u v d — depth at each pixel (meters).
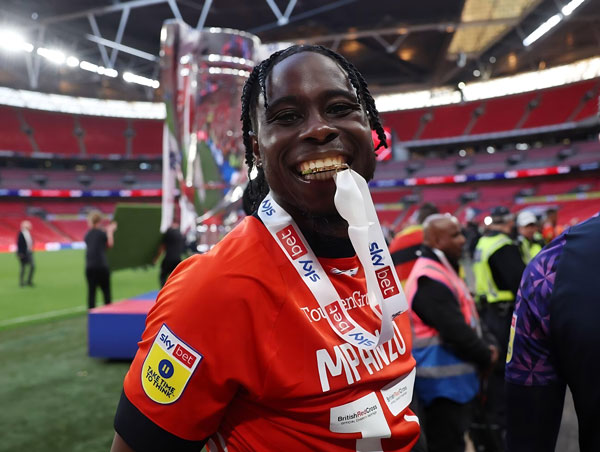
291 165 0.77
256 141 0.93
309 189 0.77
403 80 39.34
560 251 0.90
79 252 26.42
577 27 27.95
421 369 2.19
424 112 41.88
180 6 24.94
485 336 2.59
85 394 3.71
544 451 0.99
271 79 0.79
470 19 25.64
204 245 7.44
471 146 42.78
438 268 2.26
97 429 3.04
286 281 0.79
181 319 0.73
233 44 7.27
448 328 2.12
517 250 3.41
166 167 7.55
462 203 37.84
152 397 0.74
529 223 5.09
